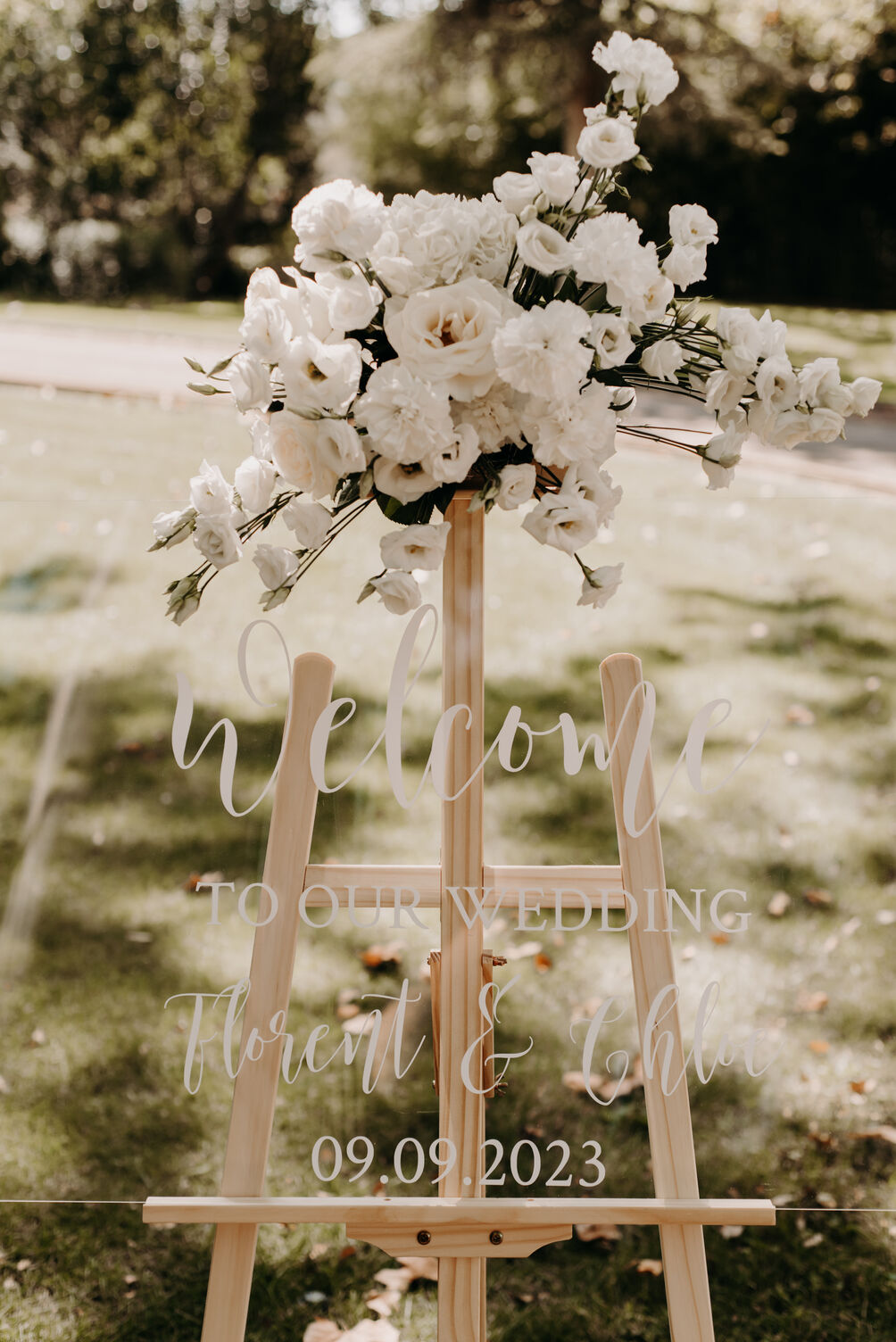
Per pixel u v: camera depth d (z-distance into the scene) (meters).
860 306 17.77
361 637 3.78
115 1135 2.56
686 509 5.23
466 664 1.58
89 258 15.89
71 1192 2.44
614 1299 2.24
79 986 2.94
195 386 1.43
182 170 20.64
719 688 3.98
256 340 1.34
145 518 4.64
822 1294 2.25
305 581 3.91
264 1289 2.24
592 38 14.70
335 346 1.35
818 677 4.03
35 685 3.85
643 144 15.80
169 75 19.80
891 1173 2.51
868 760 3.68
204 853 3.35
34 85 18.78
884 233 17.69
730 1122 2.63
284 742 1.61
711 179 17.72
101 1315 2.18
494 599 4.43
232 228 21.12
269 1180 2.45
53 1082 2.68
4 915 3.14
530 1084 2.66
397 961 2.97
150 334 11.05
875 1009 2.91
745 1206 1.48
